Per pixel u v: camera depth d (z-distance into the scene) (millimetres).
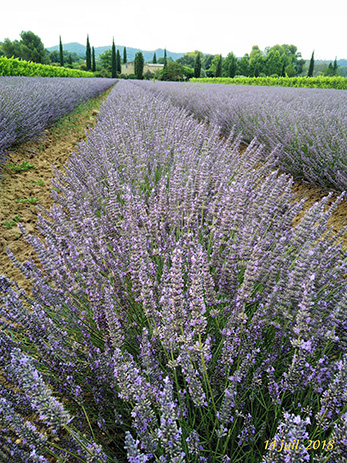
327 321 1586
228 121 7492
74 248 2170
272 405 1488
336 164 4500
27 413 1407
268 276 1843
